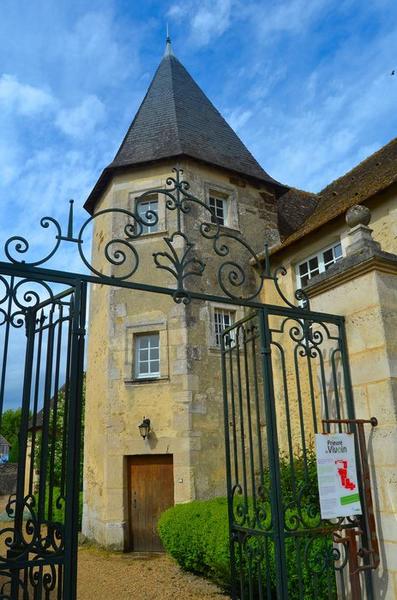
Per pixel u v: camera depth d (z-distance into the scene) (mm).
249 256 10648
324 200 12516
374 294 3477
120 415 9250
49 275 2920
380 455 3260
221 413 9203
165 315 9516
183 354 9195
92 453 9977
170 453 8789
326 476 3188
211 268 9984
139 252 10031
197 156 10523
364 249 3590
